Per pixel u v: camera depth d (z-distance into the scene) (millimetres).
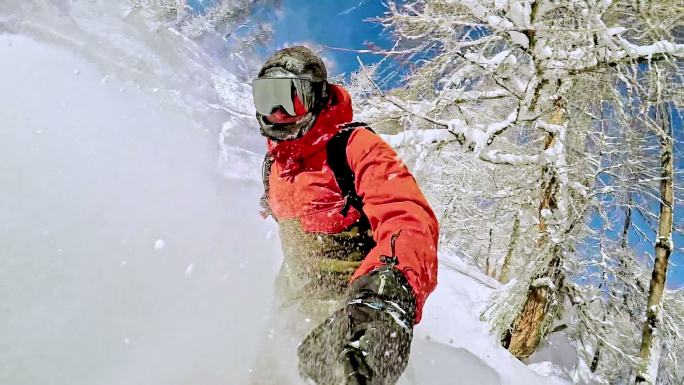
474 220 8531
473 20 7148
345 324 1354
